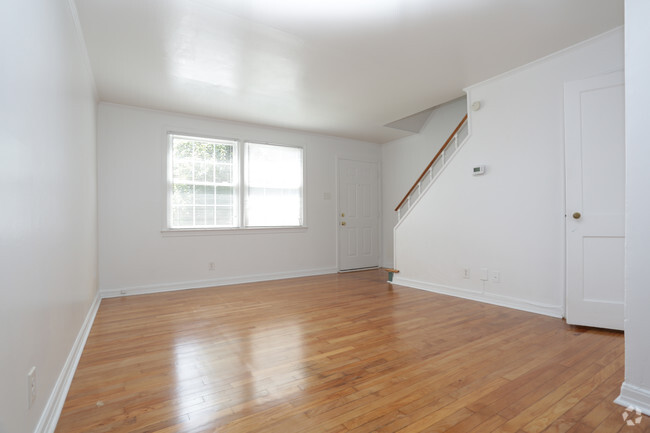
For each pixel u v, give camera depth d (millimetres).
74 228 2346
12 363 1131
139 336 2816
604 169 2818
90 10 2471
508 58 3342
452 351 2449
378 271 6406
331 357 2369
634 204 1722
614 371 2098
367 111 4875
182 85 3869
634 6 1732
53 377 1676
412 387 1937
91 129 3477
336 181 6332
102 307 3754
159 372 2150
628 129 1743
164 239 4680
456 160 4195
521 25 2771
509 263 3645
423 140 6062
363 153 6695
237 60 3299
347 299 4102
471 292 4031
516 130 3572
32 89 1405
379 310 3582
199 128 4996
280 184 5723
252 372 2146
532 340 2643
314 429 1555
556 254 3252
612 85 2781
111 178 4352
